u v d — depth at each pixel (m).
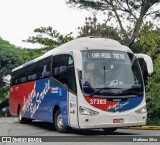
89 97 14.00
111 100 14.12
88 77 14.22
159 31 24.91
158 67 20.95
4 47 47.25
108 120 14.00
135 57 15.16
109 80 14.32
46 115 17.42
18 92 23.23
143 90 14.80
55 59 16.62
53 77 16.67
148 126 18.72
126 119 14.20
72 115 14.48
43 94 17.95
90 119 13.88
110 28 28.44
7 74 46.75
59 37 32.75
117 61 14.71
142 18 30.80
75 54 13.79
